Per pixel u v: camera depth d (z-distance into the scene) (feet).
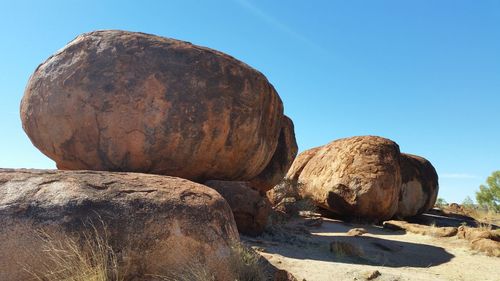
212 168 28.27
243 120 27.94
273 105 31.24
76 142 26.08
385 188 47.44
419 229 40.70
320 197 51.75
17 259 13.89
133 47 26.30
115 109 25.25
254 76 29.19
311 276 20.51
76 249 14.17
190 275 14.92
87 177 16.74
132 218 15.42
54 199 15.23
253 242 26.86
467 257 30.45
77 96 25.49
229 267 16.15
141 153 25.64
